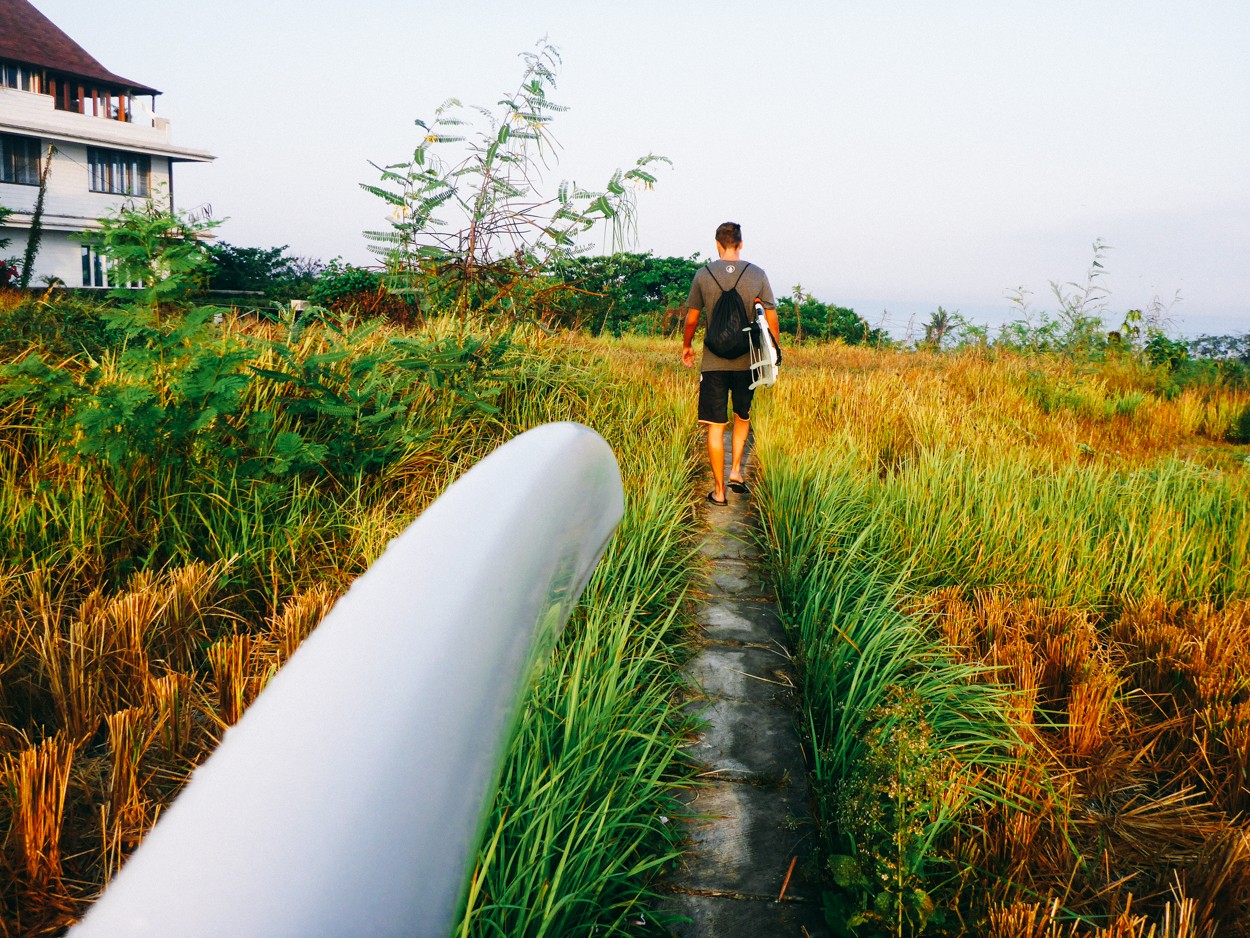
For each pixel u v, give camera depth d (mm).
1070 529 4426
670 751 2385
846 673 2979
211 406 3510
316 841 259
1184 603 3898
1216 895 2150
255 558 3439
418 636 377
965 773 2461
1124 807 2586
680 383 8117
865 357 13555
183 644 2926
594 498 618
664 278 25438
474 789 342
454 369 5113
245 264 25453
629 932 1975
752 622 3596
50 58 26328
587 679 2592
